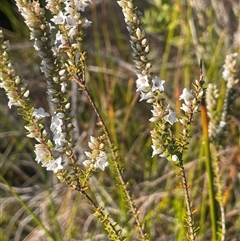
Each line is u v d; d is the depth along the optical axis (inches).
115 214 25.7
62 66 14.4
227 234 23.6
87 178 14.7
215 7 33.6
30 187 29.5
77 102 32.0
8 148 32.0
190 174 24.1
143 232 16.7
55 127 14.4
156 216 25.0
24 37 37.6
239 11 31.7
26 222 26.8
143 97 14.2
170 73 33.7
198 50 30.1
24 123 32.4
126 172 27.9
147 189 26.9
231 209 25.4
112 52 36.0
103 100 29.8
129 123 31.1
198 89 14.5
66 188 28.0
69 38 14.2
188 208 15.5
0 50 13.8
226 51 31.5
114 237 15.6
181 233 20.5
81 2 14.1
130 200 16.4
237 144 26.7
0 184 29.6
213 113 18.5
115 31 36.5
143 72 14.1
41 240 25.5
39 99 33.9
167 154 14.4
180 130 26.2
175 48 35.7
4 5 37.1
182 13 31.7
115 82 32.4
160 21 32.2
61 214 26.4
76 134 29.5
